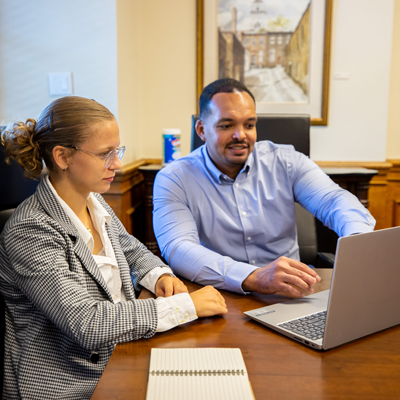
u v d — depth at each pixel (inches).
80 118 36.4
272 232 60.2
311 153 102.3
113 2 80.7
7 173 41.5
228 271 44.3
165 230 55.2
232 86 56.2
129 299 42.4
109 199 84.4
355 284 31.3
